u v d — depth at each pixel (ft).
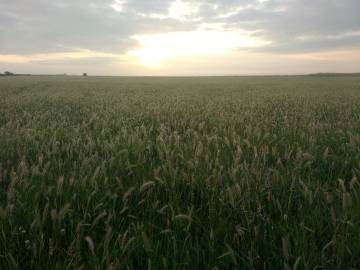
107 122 21.22
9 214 6.57
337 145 14.23
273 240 6.00
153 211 7.29
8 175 9.49
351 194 8.09
